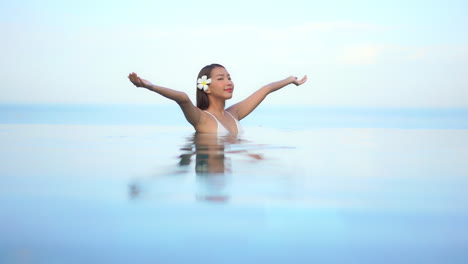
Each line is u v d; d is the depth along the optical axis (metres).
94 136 4.66
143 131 5.34
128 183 2.12
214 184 2.09
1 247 1.28
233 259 1.19
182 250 1.26
